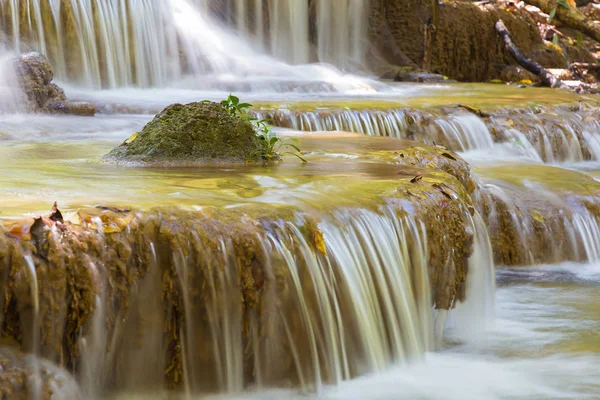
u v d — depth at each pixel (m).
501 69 27.31
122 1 17.72
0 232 4.46
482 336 7.14
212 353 5.07
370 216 6.05
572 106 16.31
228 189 6.25
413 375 6.02
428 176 7.38
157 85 18.48
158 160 7.77
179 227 5.04
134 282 4.84
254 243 5.21
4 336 4.40
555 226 10.20
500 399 5.74
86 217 4.84
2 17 16.06
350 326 5.64
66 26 16.73
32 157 8.16
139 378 4.88
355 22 25.58
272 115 12.83
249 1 23.05
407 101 15.43
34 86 12.84
